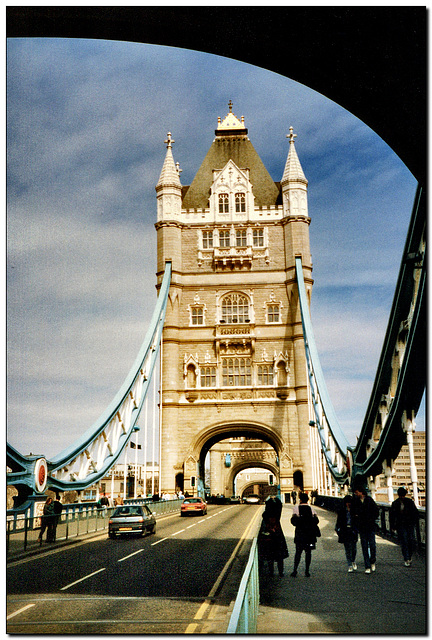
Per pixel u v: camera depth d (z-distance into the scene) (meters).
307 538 17.72
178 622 12.55
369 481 32.97
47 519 24.66
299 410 68.31
